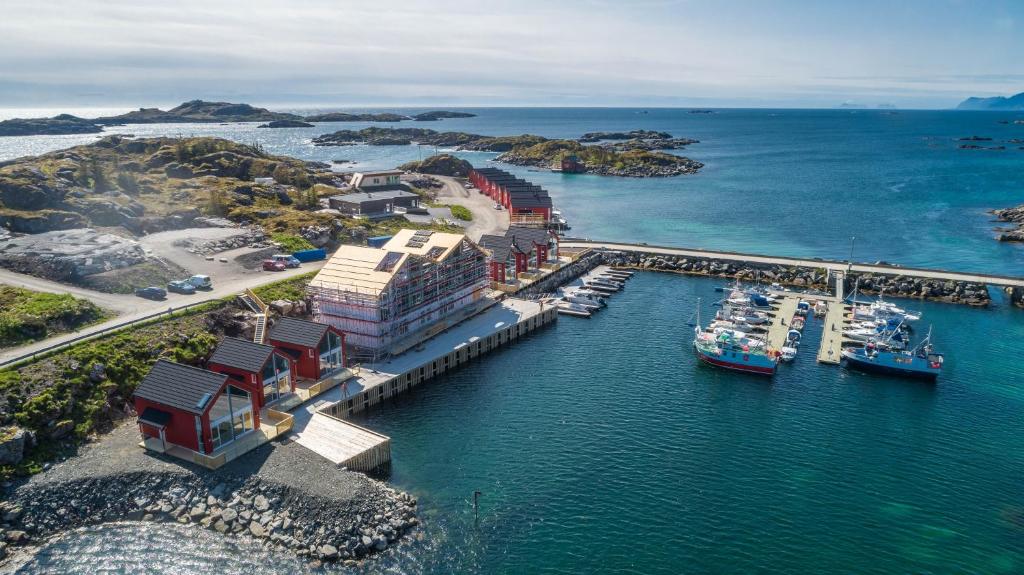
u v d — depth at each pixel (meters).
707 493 57.50
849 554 50.12
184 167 178.38
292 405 67.50
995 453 65.00
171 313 79.19
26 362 63.97
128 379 67.19
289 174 185.12
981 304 111.31
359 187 181.50
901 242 157.38
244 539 49.59
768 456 63.75
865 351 86.44
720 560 49.22
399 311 86.12
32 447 56.16
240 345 68.12
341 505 51.34
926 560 49.66
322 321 86.38
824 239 160.62
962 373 84.50
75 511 51.66
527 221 166.62
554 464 61.91
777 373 84.44
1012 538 52.34
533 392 77.94
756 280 124.62
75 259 90.38
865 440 67.19
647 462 62.44
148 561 47.25
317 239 122.00
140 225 120.62
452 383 80.56
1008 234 158.75
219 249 109.62
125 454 57.62
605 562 48.81
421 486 58.03
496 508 54.97
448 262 95.31
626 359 88.31
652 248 142.38
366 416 71.69
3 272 89.50
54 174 138.00
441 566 47.94
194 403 56.53
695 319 104.31
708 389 79.12
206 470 55.62
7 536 48.75
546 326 101.56
